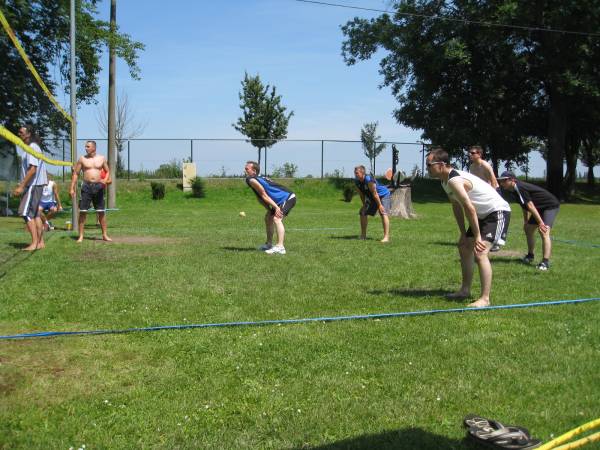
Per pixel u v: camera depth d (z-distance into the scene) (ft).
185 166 95.14
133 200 90.38
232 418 10.03
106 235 34.53
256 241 35.01
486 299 18.25
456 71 101.86
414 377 11.86
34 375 11.65
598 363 12.82
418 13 99.91
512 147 109.29
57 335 14.29
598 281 22.67
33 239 29.60
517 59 94.63
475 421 9.71
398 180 60.59
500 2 92.12
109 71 66.08
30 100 30.42
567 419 10.06
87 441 9.16
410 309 17.57
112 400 10.62
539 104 108.37
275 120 120.88
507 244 35.42
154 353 13.15
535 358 13.09
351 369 12.28
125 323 15.46
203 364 12.51
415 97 106.32
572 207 87.97
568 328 15.61
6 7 50.75
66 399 10.61
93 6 65.31
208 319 16.07
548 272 24.79
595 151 153.69
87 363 12.42
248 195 96.22
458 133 98.63
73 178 33.81
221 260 26.66
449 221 54.39
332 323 15.89
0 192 59.11
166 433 9.45
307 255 28.78
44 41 57.93
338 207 83.56
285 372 12.11
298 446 9.02
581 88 90.22
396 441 9.16
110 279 21.40
